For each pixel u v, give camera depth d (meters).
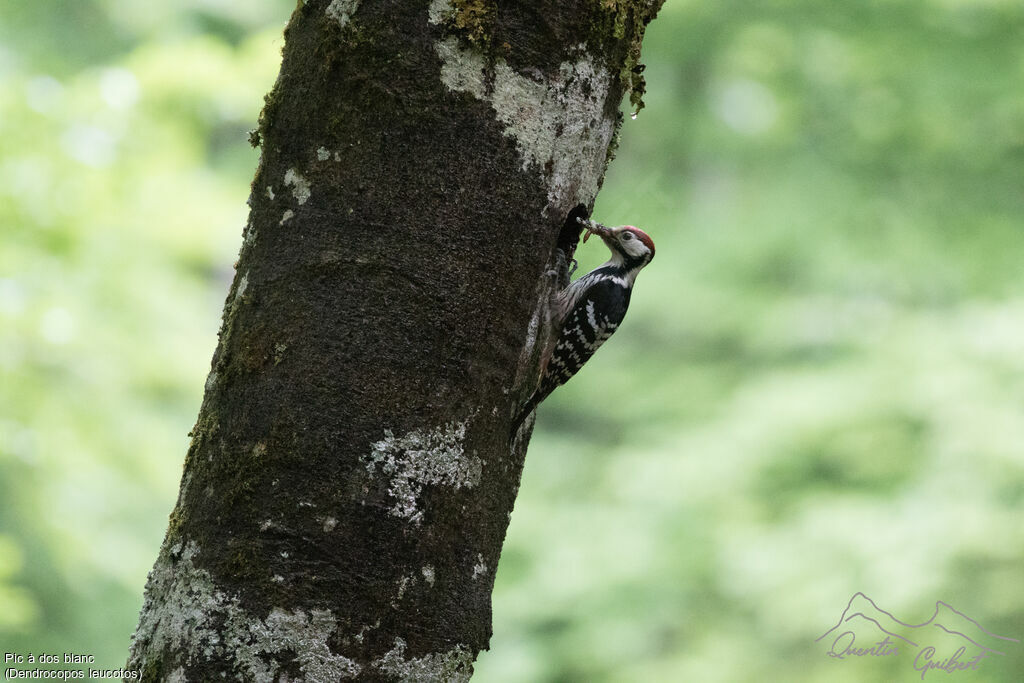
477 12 4.62
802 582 15.14
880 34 17.17
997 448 14.55
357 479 4.33
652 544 17.06
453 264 4.57
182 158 11.98
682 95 21.78
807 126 19.25
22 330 10.98
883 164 18.08
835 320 18.78
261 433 4.38
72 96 11.18
